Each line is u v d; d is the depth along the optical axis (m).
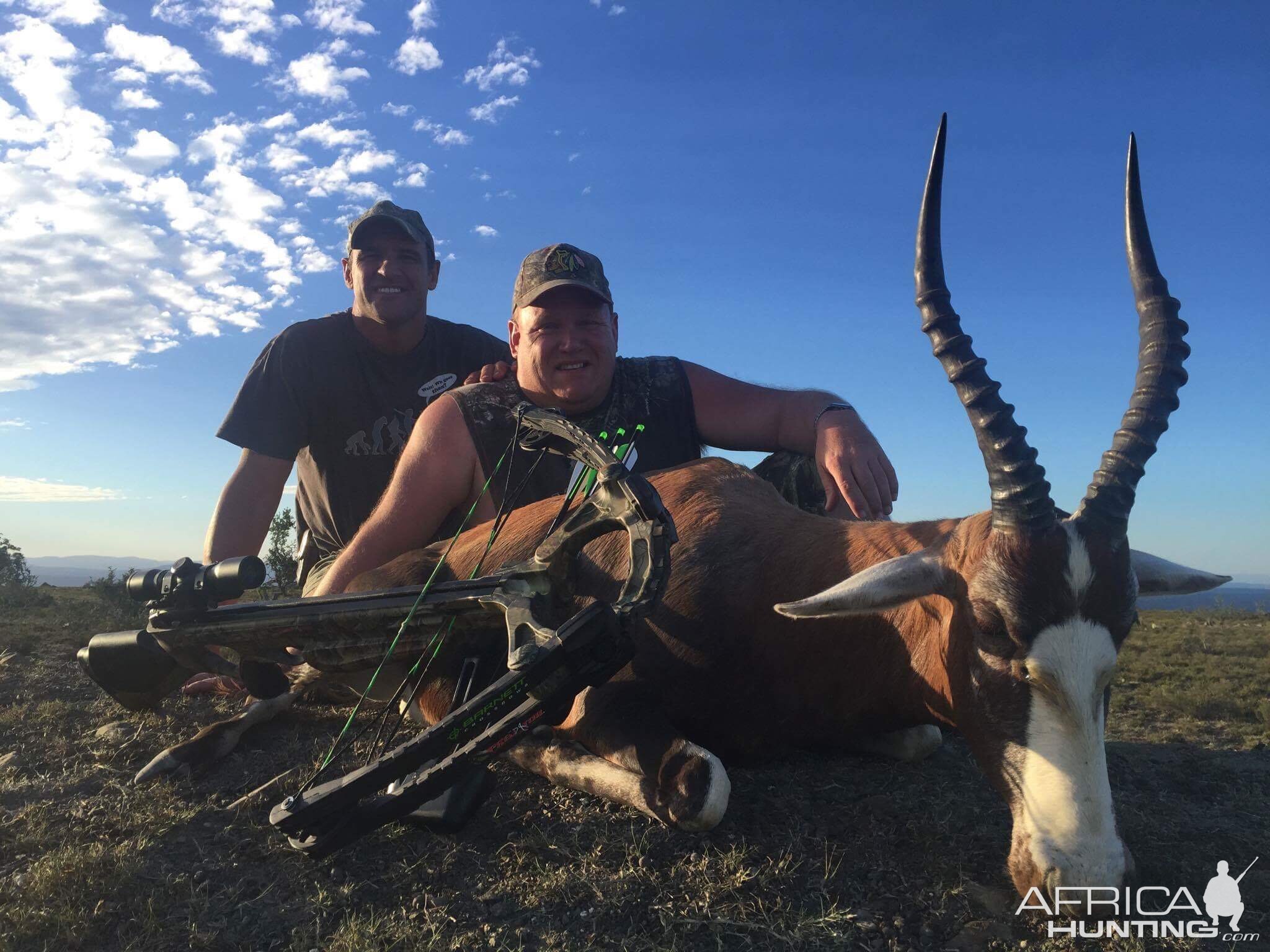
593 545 1.23
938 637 0.97
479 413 1.40
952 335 0.95
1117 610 0.84
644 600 0.87
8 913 0.85
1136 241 0.96
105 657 1.12
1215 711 1.77
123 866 0.92
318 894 0.90
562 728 1.16
